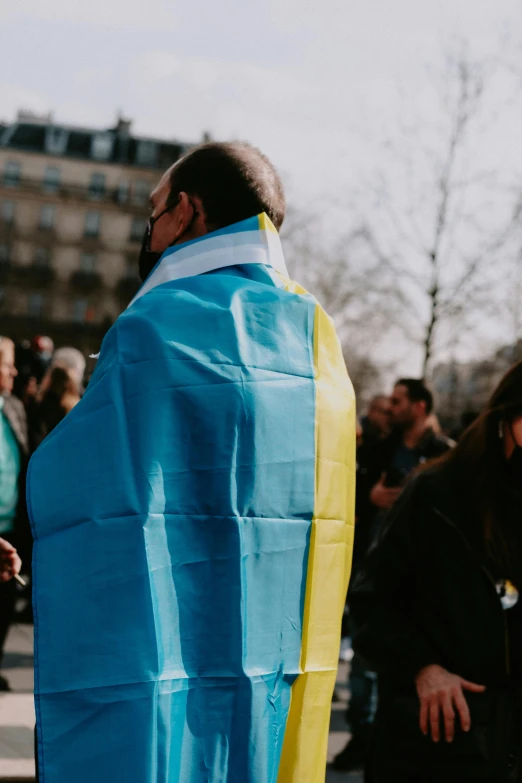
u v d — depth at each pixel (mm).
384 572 2855
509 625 2766
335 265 38188
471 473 2803
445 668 2762
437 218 26812
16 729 4930
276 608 1970
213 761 1827
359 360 41719
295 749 2002
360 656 2846
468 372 32719
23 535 5922
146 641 1743
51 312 82812
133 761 1708
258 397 1953
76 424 1821
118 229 83938
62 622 1752
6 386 5926
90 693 1728
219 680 1848
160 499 1808
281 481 1988
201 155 2229
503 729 2699
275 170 2305
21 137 83938
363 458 7203
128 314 1915
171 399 1852
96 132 84750
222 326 1953
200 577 1850
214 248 2141
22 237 82812
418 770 2734
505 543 2764
